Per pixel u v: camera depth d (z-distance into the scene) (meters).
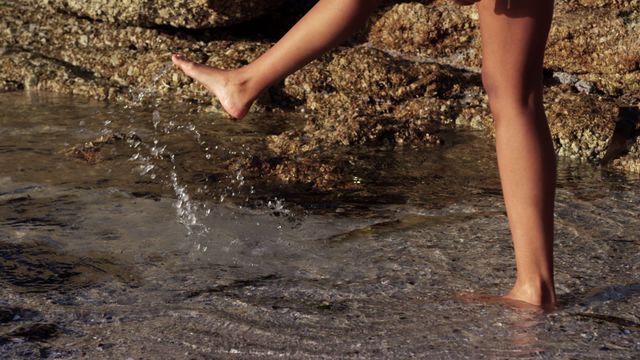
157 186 4.05
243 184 4.10
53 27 5.83
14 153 4.39
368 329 2.89
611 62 5.03
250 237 3.59
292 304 3.06
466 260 3.38
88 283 3.22
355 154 4.45
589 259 3.36
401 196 4.00
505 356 2.73
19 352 2.80
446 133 4.79
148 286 3.21
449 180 4.18
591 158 4.52
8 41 5.79
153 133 4.71
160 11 5.50
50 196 3.92
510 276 3.25
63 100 5.24
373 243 3.53
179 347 2.82
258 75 3.06
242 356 2.77
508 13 2.85
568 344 2.78
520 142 2.88
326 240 3.56
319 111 5.07
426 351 2.76
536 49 2.88
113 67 5.52
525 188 2.91
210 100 5.20
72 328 2.94
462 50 5.36
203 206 3.86
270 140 4.63
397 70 5.13
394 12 5.45
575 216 3.74
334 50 5.35
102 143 4.52
